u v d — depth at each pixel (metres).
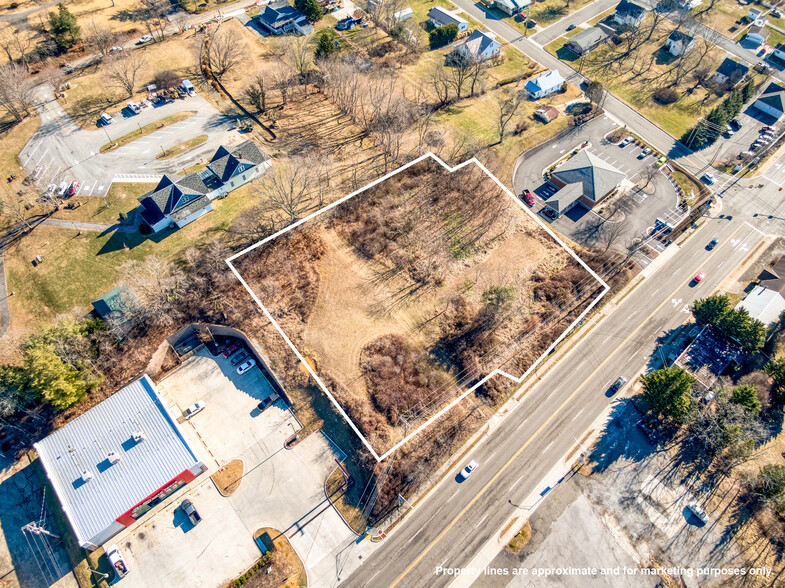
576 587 65.31
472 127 121.06
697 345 85.19
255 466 73.69
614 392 81.50
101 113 116.19
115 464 68.12
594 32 147.38
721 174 113.00
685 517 70.50
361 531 68.75
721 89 131.75
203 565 65.88
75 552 65.81
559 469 74.25
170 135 112.38
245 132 114.69
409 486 72.00
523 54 145.12
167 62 131.25
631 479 73.62
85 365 75.62
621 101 130.75
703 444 75.75
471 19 157.25
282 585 64.44
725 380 81.94
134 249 91.69
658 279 94.94
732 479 73.31
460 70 128.88
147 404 73.25
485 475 73.38
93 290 86.31
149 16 147.12
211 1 155.75
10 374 70.62
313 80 130.12
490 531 69.06
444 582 65.25
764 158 116.81
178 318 84.38
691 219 103.94
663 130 123.12
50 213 96.69
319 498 71.19
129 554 66.25
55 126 113.19
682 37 141.50
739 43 148.12
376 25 150.00
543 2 165.12
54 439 69.88
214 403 79.12
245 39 141.38
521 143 117.81
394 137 115.06
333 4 159.12
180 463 68.88
